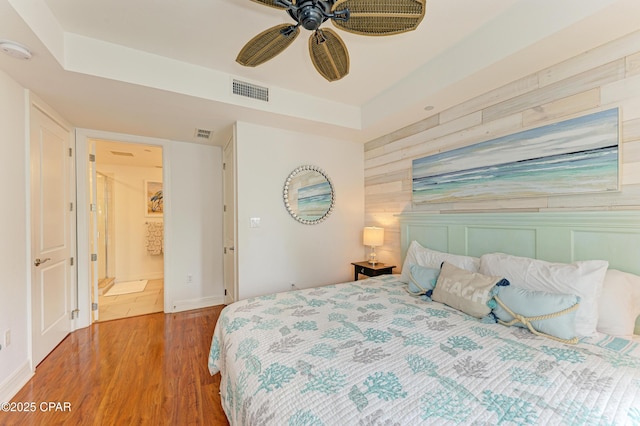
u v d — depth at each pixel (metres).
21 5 1.33
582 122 1.66
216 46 1.97
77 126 2.89
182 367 2.13
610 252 1.53
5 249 1.76
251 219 2.90
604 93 1.58
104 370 2.08
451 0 1.58
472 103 2.28
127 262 5.08
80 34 1.81
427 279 2.07
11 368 1.79
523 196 1.94
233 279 3.10
